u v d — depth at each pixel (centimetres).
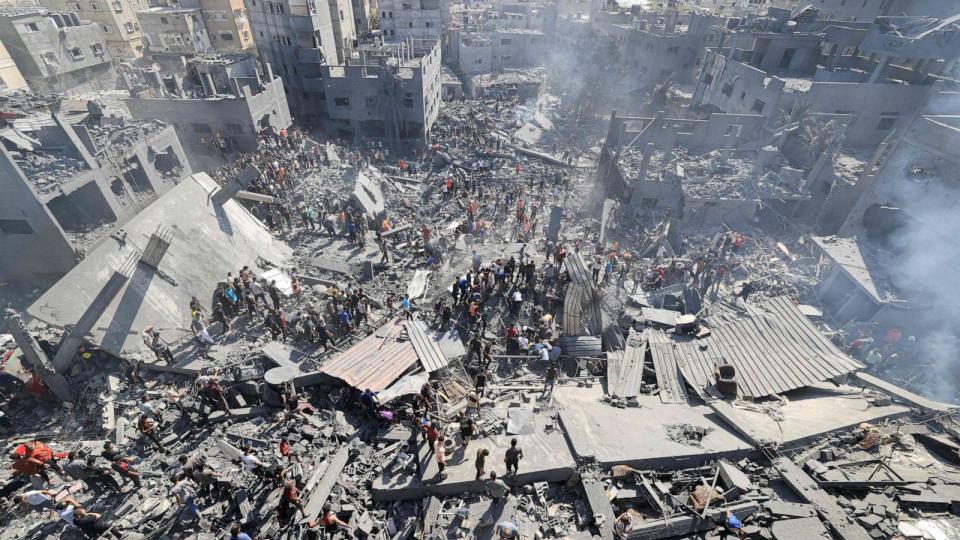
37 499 1598
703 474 1555
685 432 1708
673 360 2162
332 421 1920
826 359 2020
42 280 2955
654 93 5969
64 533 1566
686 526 1378
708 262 2884
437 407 1911
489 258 3072
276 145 4700
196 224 2833
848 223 3288
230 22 8025
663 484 1520
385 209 3947
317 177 4328
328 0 6147
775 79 4084
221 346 2312
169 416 1969
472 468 1622
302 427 1873
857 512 1358
